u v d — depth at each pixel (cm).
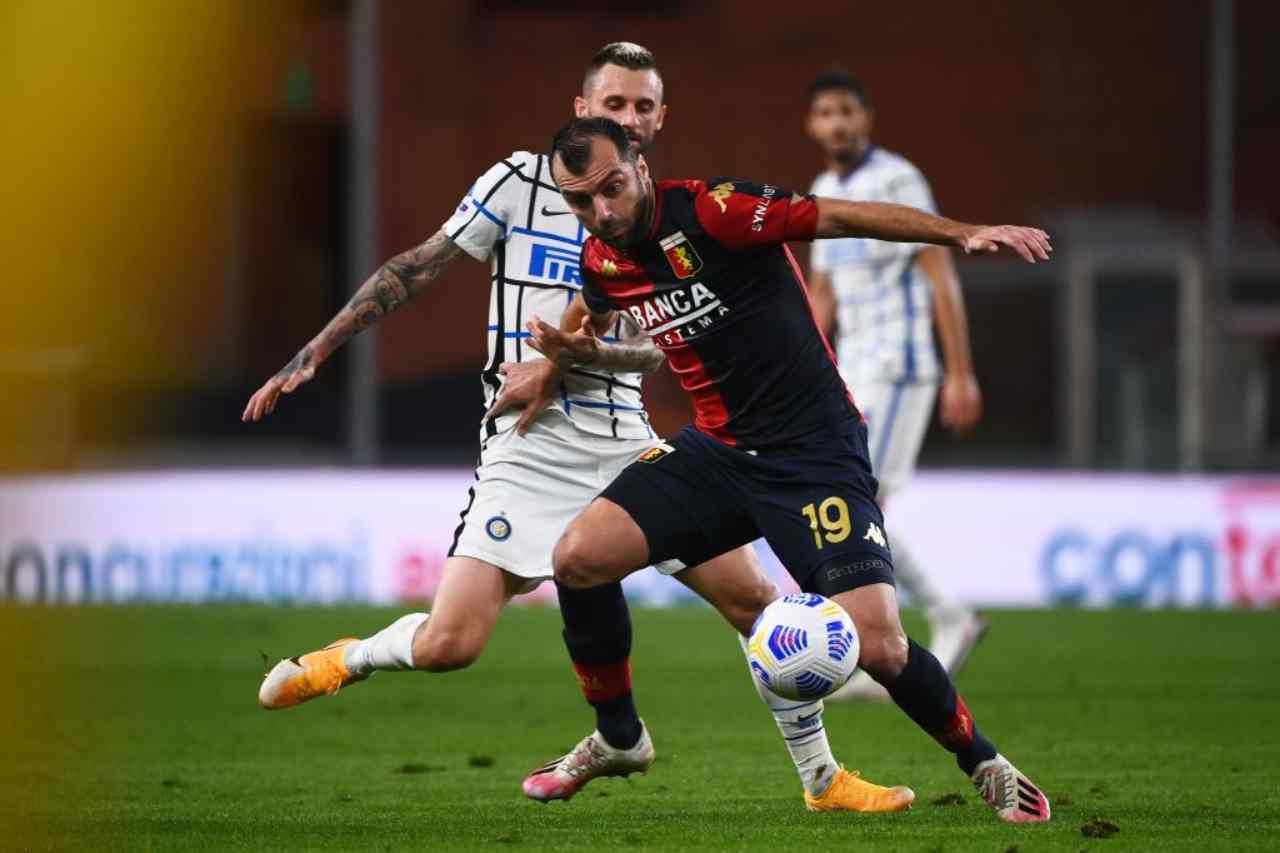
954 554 4681
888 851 1589
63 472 5141
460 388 6109
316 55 6756
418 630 1789
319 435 6103
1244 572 4694
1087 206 7119
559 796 1934
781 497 1725
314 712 2842
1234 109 7162
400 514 4628
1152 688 3136
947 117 7119
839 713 2823
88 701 2947
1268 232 7088
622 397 1925
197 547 4603
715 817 1838
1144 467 5531
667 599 4753
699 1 7012
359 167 4941
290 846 1661
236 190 6712
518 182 1917
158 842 1694
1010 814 1752
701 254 1705
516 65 6894
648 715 2802
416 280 1908
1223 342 5538
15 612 4341
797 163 7056
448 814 1880
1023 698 3002
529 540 1852
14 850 1662
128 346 6488
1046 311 6353
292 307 6662
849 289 3014
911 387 2997
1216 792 2030
